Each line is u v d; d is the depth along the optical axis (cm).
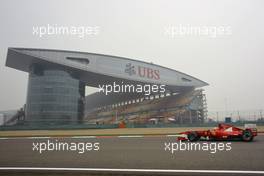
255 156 634
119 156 667
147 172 497
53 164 575
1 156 699
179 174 479
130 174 489
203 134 980
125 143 969
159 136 1314
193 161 582
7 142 1070
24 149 851
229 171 488
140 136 1362
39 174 504
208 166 527
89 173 504
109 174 494
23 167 552
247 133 938
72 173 507
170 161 588
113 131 1446
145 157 647
